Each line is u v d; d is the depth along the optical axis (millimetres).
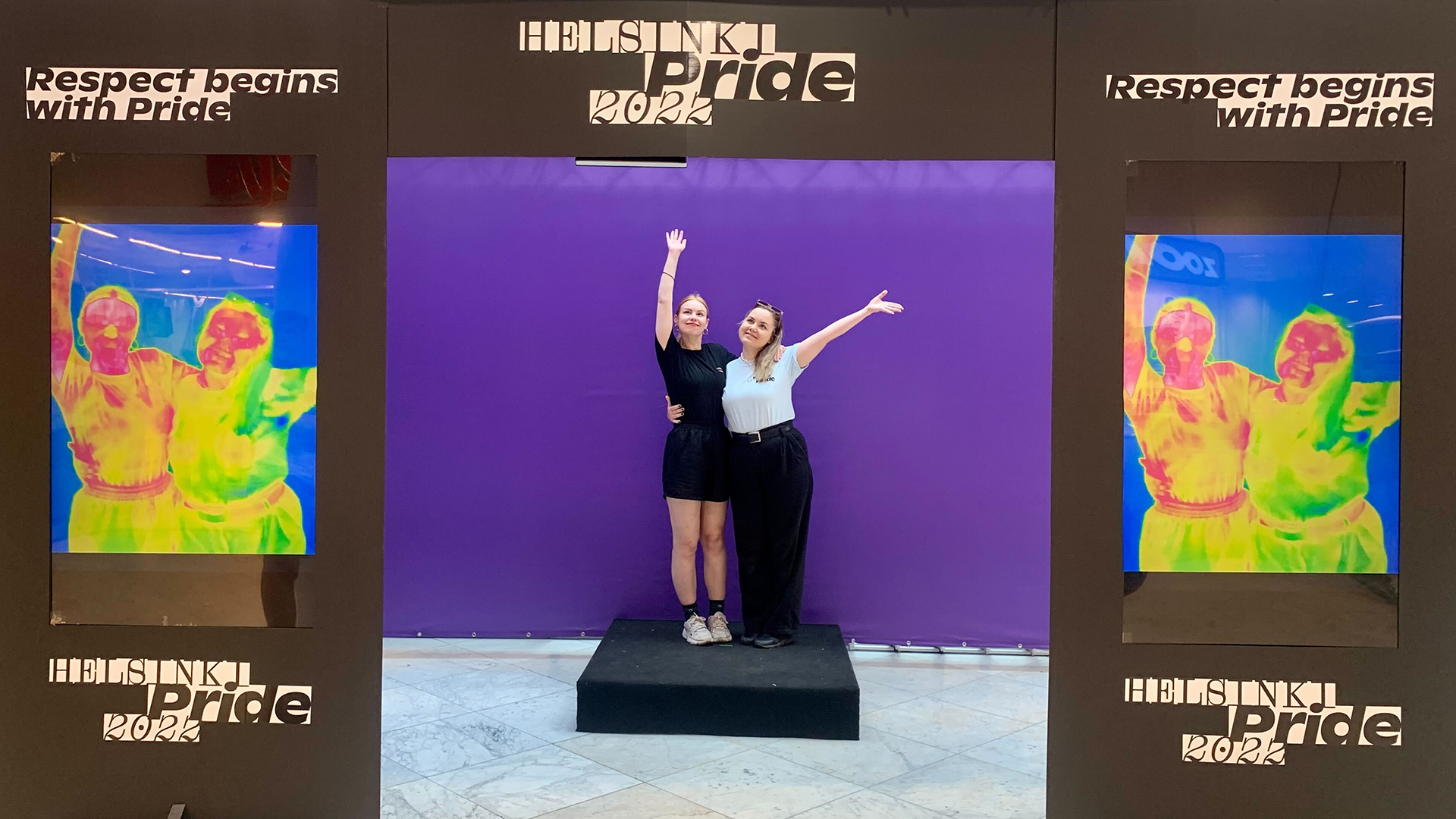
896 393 4613
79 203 2730
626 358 4652
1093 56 2678
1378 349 2693
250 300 2746
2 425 2734
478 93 2699
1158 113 2678
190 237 2738
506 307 4656
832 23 2689
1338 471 2703
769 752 3385
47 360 2732
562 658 4523
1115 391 2693
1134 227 2693
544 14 2686
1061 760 2721
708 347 4273
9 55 2709
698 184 4605
